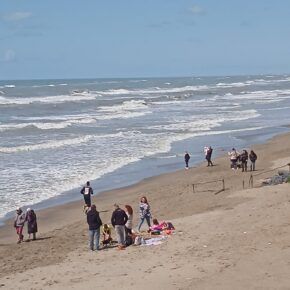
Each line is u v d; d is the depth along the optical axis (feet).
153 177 135.85
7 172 138.31
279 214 79.41
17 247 80.53
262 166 143.13
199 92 540.93
